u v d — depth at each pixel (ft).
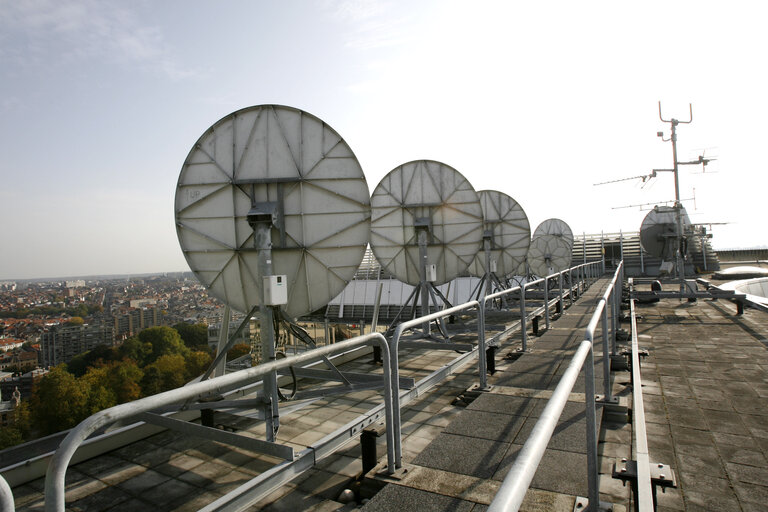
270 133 20.21
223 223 20.11
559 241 76.02
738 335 29.91
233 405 17.15
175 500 13.30
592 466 9.28
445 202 38.63
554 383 18.98
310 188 20.33
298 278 20.66
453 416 18.40
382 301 76.84
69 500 13.34
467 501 10.36
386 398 12.07
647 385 19.75
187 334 284.00
